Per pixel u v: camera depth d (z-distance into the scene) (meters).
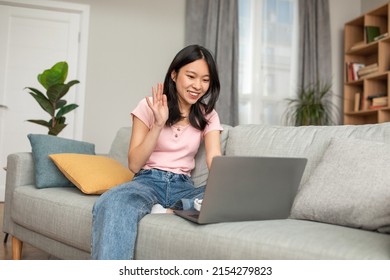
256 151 1.69
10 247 2.16
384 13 4.46
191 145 1.67
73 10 4.15
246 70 4.72
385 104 4.21
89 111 4.17
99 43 4.22
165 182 1.55
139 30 4.36
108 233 1.16
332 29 5.01
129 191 1.29
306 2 4.83
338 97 4.97
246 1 4.74
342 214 1.14
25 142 4.06
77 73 4.18
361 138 1.40
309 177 1.34
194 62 1.54
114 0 4.29
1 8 4.00
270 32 4.79
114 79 4.26
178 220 1.18
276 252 0.92
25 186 1.92
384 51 4.27
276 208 1.21
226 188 1.06
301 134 1.61
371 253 0.83
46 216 1.63
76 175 1.74
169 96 1.62
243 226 1.06
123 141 2.27
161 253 1.15
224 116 4.36
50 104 2.73
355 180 1.16
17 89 4.05
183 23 4.50
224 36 4.42
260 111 4.73
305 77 4.75
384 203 1.06
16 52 4.05
